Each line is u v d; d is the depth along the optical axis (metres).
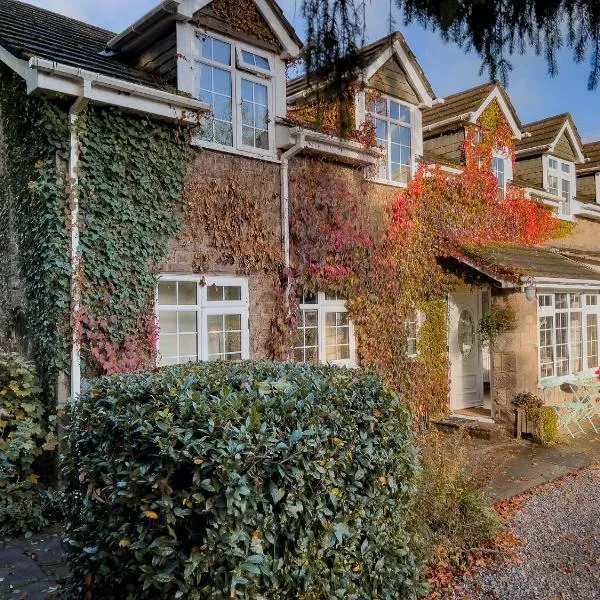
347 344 10.04
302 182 9.16
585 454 8.71
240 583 2.91
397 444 4.05
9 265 7.39
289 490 3.17
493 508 5.95
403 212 10.95
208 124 7.99
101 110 6.71
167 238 7.38
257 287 8.52
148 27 7.81
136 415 3.42
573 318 12.09
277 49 8.93
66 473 4.07
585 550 5.18
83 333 6.54
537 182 15.66
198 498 2.89
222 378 4.10
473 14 4.14
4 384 6.35
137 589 3.26
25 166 6.82
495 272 10.27
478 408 12.13
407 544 4.27
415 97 11.43
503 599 4.28
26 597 4.28
